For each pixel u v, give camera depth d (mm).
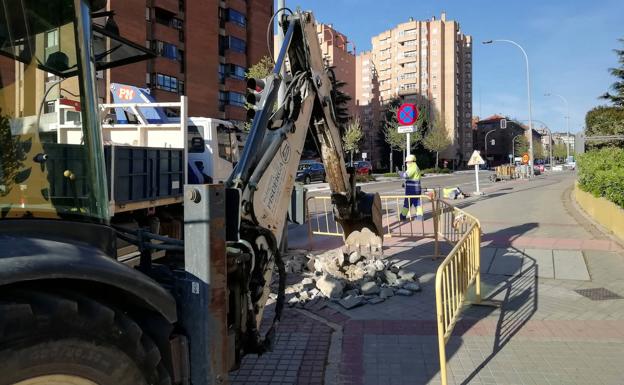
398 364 4469
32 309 1852
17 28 2314
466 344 4887
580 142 18078
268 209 3654
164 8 42531
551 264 8266
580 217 13922
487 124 138875
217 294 2686
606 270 7859
